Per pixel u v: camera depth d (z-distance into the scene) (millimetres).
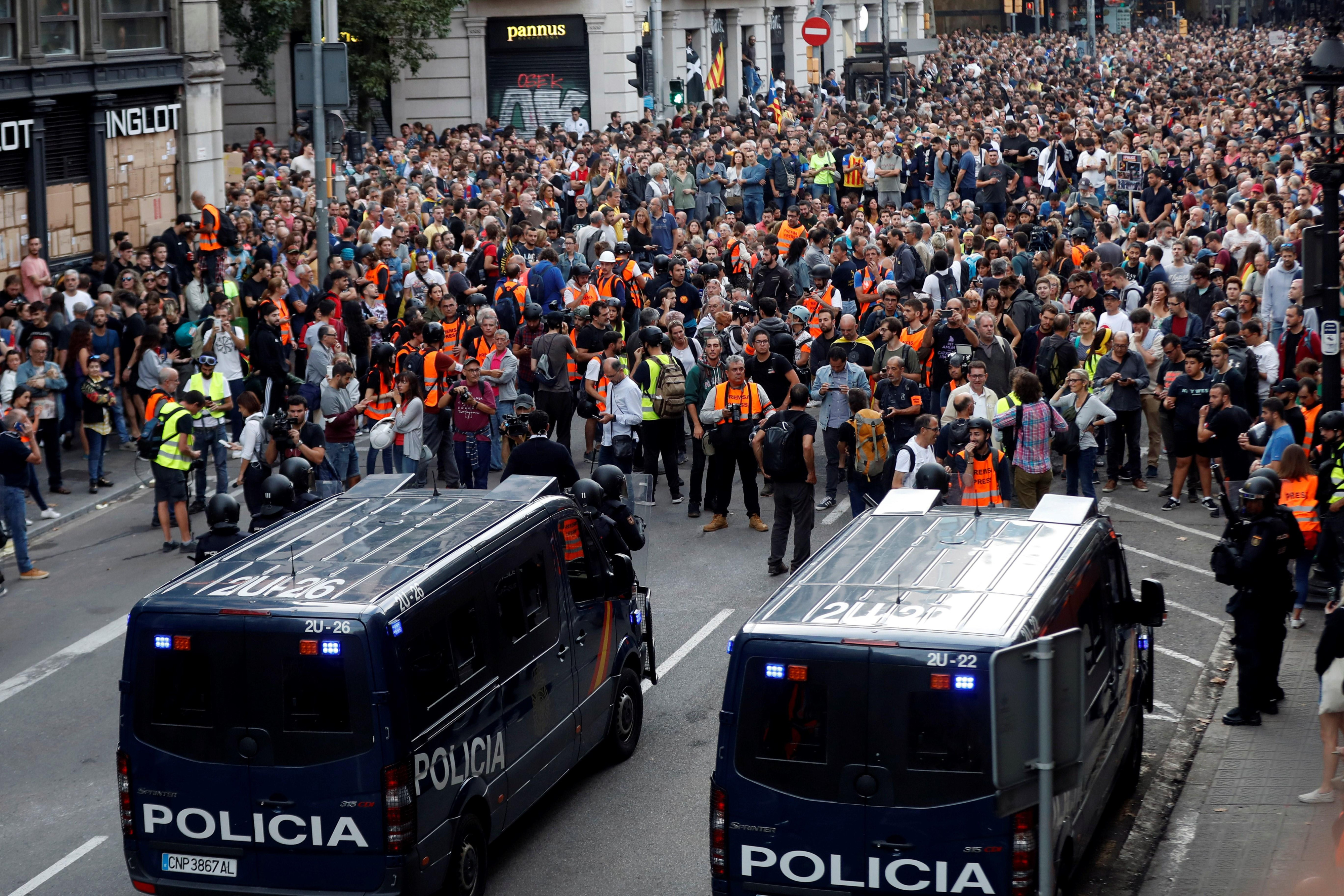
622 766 17797
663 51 88000
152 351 32469
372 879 13109
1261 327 28125
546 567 16203
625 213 48094
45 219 41031
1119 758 15359
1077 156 58656
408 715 13242
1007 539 14328
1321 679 16016
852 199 54438
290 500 18688
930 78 107000
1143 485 29047
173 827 13477
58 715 19734
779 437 23672
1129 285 33094
